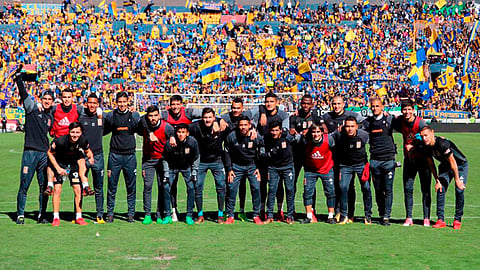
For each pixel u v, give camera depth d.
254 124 9.81
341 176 9.62
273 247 7.73
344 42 46.19
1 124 39.12
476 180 15.34
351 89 42.53
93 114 9.59
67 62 42.75
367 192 9.56
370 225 9.48
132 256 7.20
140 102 28.22
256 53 44.75
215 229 9.05
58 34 44.56
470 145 27.41
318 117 10.23
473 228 9.20
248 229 9.05
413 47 44.19
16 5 47.50
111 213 9.67
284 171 9.56
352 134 9.34
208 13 49.91
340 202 9.69
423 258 7.16
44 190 9.58
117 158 9.54
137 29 45.97
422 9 49.69
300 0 50.53
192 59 44.25
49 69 41.94
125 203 11.94
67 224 9.43
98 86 40.59
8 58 42.06
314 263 6.89
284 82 42.31
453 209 11.12
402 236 8.52
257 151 9.54
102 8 48.34
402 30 47.66
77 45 44.03
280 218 9.98
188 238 8.30
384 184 9.55
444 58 45.25
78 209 9.48
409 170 9.48
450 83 42.84
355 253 7.40
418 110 39.97
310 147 9.47
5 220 9.78
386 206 9.51
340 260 7.03
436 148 9.08
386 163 9.50
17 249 7.55
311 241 8.12
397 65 44.66
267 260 7.01
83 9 47.19
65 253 7.33
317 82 42.88
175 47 44.97
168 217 9.59
